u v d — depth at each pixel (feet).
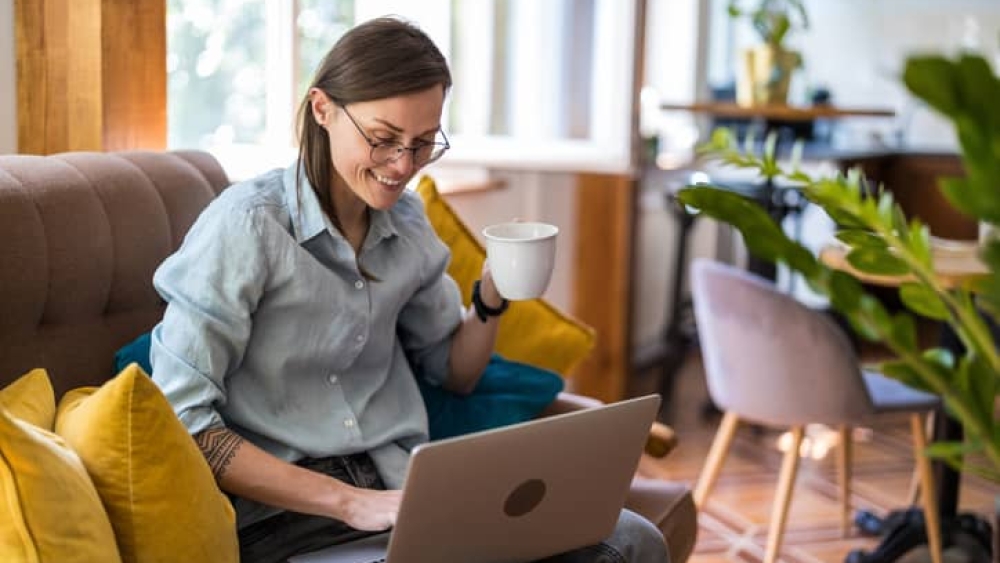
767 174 3.96
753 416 8.91
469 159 11.37
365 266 5.55
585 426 4.65
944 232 15.79
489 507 4.52
